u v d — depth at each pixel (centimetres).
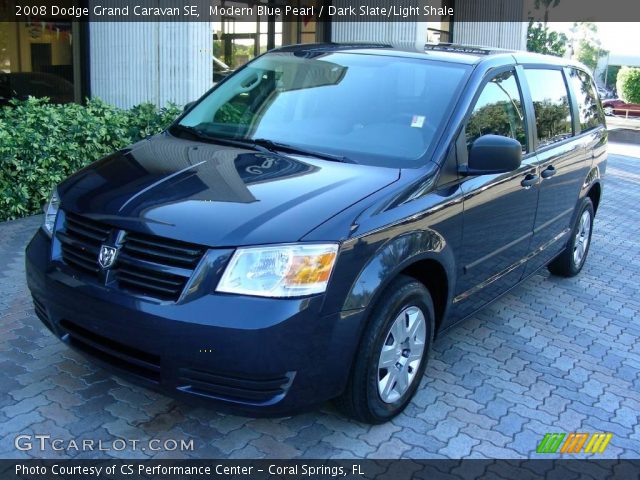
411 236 341
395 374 354
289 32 1328
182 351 293
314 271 298
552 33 2009
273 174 353
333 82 441
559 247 577
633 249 787
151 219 311
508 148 375
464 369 438
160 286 303
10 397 362
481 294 437
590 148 602
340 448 339
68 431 337
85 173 381
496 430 368
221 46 1198
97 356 327
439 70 432
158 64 930
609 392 424
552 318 543
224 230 300
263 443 339
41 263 347
